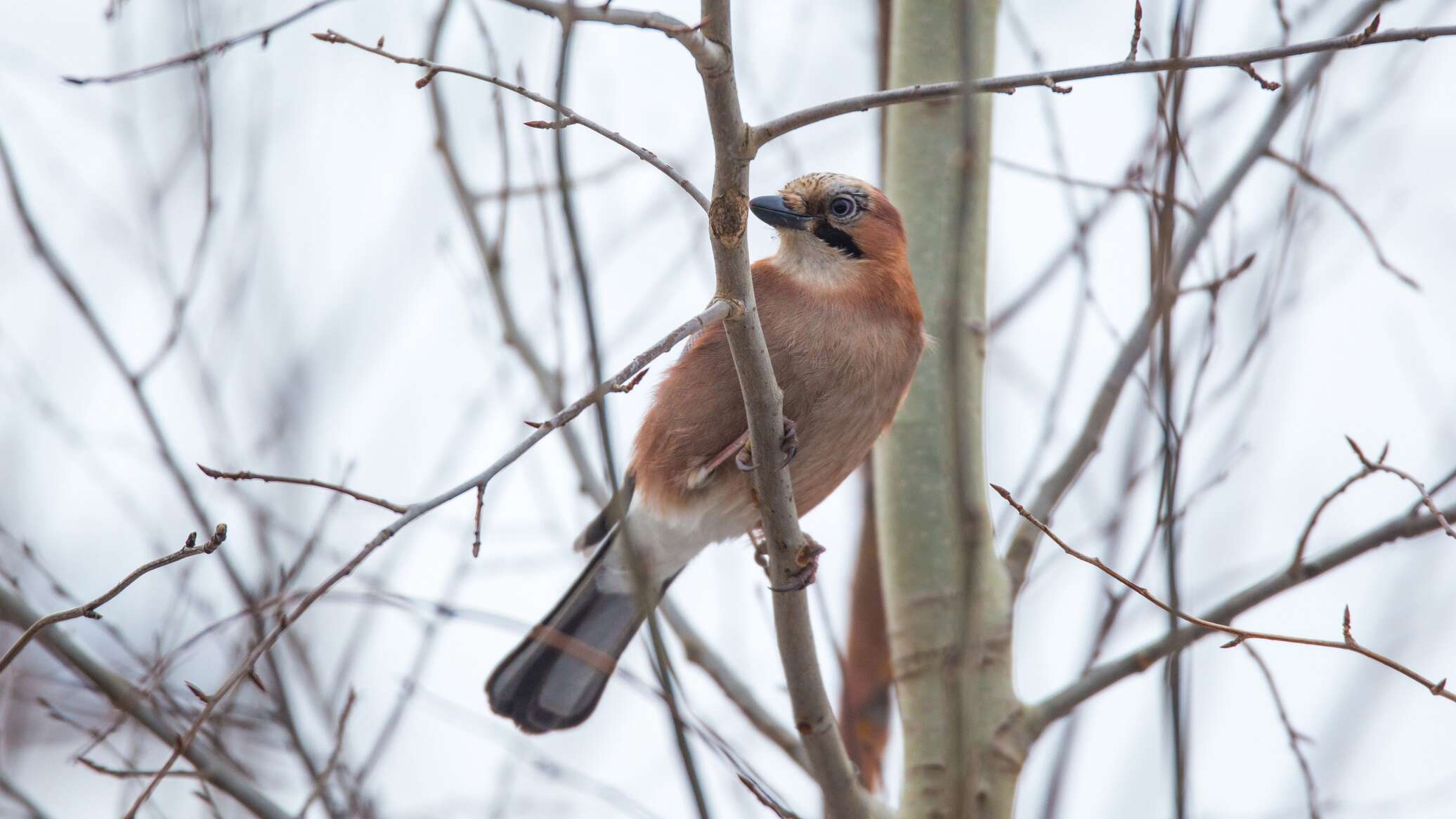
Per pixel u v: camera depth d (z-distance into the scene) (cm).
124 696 723
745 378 629
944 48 941
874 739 956
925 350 902
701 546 934
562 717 930
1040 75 549
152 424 809
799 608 680
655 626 565
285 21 596
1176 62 548
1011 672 797
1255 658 705
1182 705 577
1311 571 745
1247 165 806
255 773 806
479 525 523
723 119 555
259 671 759
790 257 910
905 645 822
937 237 923
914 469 859
